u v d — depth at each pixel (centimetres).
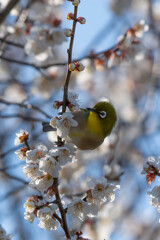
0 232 692
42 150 666
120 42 1074
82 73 1465
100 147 1330
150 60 1694
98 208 686
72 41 661
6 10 1023
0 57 1095
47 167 649
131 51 1076
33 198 654
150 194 691
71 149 680
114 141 1339
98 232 1062
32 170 661
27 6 1176
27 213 644
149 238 1418
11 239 693
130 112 1609
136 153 1527
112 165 1230
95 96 1652
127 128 1546
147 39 1706
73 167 1297
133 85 1730
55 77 1449
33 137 1222
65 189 1081
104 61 1103
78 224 1045
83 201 670
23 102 1317
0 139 1457
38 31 1013
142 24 1069
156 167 697
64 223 654
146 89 1706
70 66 643
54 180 657
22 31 1116
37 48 1048
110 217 1153
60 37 1020
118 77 1736
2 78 1560
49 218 646
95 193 675
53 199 698
